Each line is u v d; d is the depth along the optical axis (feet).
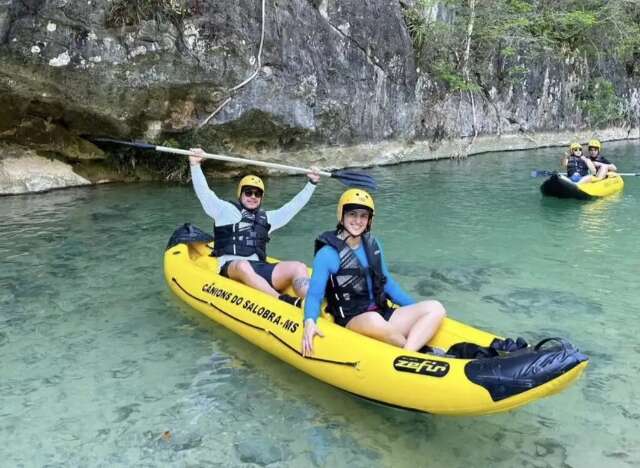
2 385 9.98
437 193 28.68
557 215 24.13
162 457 8.16
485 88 47.47
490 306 14.02
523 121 51.93
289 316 10.64
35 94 22.91
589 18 51.26
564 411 9.43
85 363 10.82
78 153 26.96
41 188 25.84
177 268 14.05
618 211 25.11
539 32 52.85
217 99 26.84
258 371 10.63
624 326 12.94
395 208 25.12
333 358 9.39
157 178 29.50
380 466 8.01
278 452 8.29
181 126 27.04
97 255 17.34
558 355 7.59
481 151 47.91
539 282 15.85
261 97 28.37
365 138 36.78
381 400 8.81
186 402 9.55
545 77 53.26
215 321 12.66
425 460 8.17
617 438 8.71
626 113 64.34
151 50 23.89
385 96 37.42
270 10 27.71
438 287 15.28
